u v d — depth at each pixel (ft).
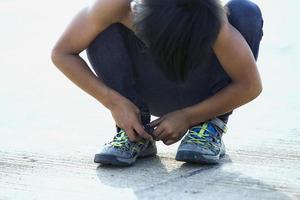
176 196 9.74
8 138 13.10
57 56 11.10
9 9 29.73
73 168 11.14
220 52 10.51
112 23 10.83
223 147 11.55
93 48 11.07
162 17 9.25
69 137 13.15
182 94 11.28
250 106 15.15
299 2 29.35
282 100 15.56
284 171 10.81
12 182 10.51
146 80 11.28
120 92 11.18
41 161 11.55
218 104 10.91
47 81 18.43
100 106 15.76
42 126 14.06
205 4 9.36
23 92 17.28
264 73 18.10
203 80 11.06
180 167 11.08
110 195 9.84
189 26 9.26
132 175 10.70
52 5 30.30
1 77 18.99
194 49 9.34
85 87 11.12
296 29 23.72
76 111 15.35
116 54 11.01
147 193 9.88
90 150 12.20
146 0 9.39
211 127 11.23
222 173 10.74
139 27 9.44
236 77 10.78
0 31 25.61
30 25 26.48
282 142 12.44
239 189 10.00
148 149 11.53
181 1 9.32
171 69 9.50
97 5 10.71
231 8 10.96
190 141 11.10
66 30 11.07
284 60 19.48
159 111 11.72
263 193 9.84
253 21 10.99
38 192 10.06
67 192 10.02
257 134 13.00
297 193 9.84
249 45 11.12
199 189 10.02
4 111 15.38
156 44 9.34
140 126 10.90
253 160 11.41
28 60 21.11
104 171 10.94
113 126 14.02
